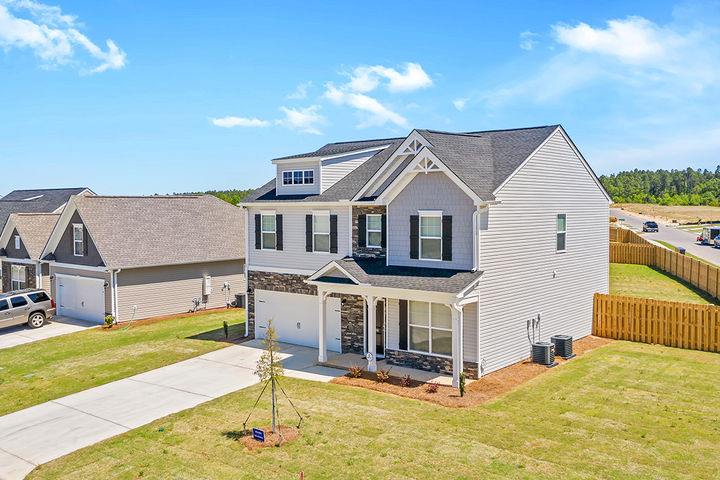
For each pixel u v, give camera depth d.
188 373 20.39
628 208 137.38
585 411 15.26
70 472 12.66
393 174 22.20
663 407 15.40
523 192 20.73
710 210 125.69
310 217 24.20
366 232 22.50
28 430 15.55
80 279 31.45
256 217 26.22
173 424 15.27
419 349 20.12
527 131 23.47
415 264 20.44
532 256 21.30
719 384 17.30
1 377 20.83
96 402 17.62
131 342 25.75
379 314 21.78
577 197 24.27
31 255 34.09
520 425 14.34
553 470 11.72
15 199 58.47
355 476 11.76
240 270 35.53
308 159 24.58
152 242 31.97
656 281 31.89
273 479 11.80
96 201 32.38
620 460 12.15
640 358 20.77
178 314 32.31
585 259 24.97
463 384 16.84
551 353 20.11
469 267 18.91
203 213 36.72
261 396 17.36
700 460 12.08
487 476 11.52
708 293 28.11
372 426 14.48
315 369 20.50
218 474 12.12
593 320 25.38
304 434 14.09
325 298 21.25
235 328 28.30
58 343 26.05
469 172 19.38
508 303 20.05
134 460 13.09
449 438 13.55
